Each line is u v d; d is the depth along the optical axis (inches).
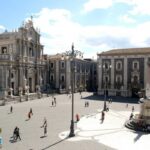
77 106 2573.8
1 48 3499.0
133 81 3545.8
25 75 3501.5
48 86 4042.8
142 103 1628.9
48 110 2287.2
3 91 2982.3
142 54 3481.8
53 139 1307.8
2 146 1176.2
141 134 1419.8
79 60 4402.1
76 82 4301.2
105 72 3725.4
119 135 1398.9
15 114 2059.5
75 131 1488.7
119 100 3144.7
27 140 1285.7
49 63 4215.1
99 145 1207.6
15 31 3435.0
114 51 3735.2
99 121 1793.8
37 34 3769.7
